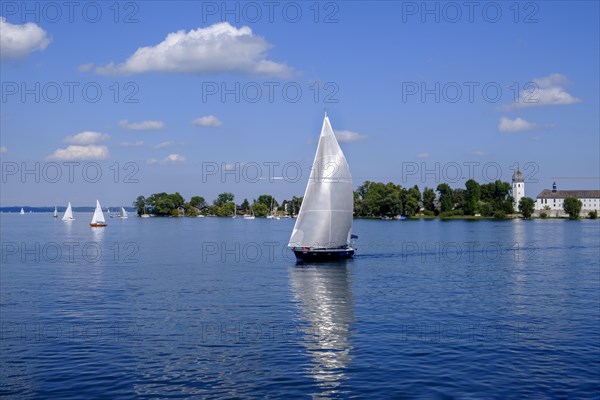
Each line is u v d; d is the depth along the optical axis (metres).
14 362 30.09
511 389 26.08
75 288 54.84
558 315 42.03
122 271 68.81
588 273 68.19
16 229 194.25
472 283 59.19
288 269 71.19
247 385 26.77
